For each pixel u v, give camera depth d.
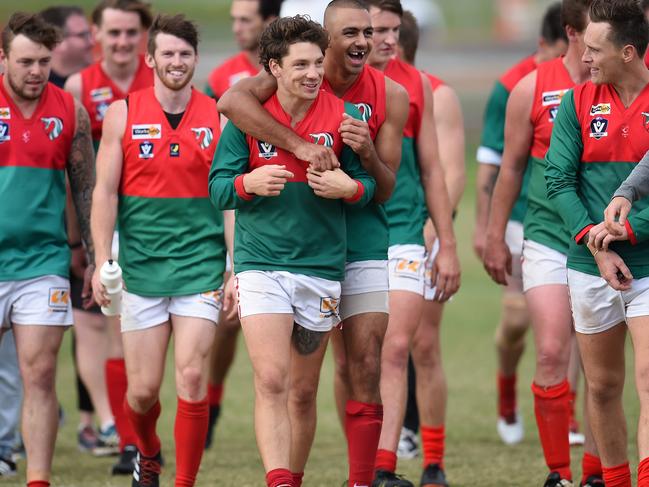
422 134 24.16
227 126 20.66
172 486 25.19
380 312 20.98
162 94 23.45
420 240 24.53
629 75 20.48
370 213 21.25
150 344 23.20
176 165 23.14
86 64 32.03
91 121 29.00
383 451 23.16
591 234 20.08
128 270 23.36
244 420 33.28
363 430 20.50
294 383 21.16
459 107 26.44
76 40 31.64
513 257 29.48
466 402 35.03
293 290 20.20
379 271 21.08
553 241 23.89
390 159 21.25
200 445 22.75
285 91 20.09
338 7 20.66
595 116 20.88
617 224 19.56
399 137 21.31
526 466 27.05
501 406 30.48
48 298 22.91
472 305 49.53
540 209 24.12
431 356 25.30
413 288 24.02
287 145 19.89
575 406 31.91
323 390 36.81
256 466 27.50
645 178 19.88
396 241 24.25
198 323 22.84
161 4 165.25
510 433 30.44
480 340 43.41
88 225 24.19
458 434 31.31
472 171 81.88
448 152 26.09
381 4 24.31
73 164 24.02
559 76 24.17
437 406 25.20
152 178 23.17
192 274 23.06
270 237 20.23
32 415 22.67
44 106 23.39
